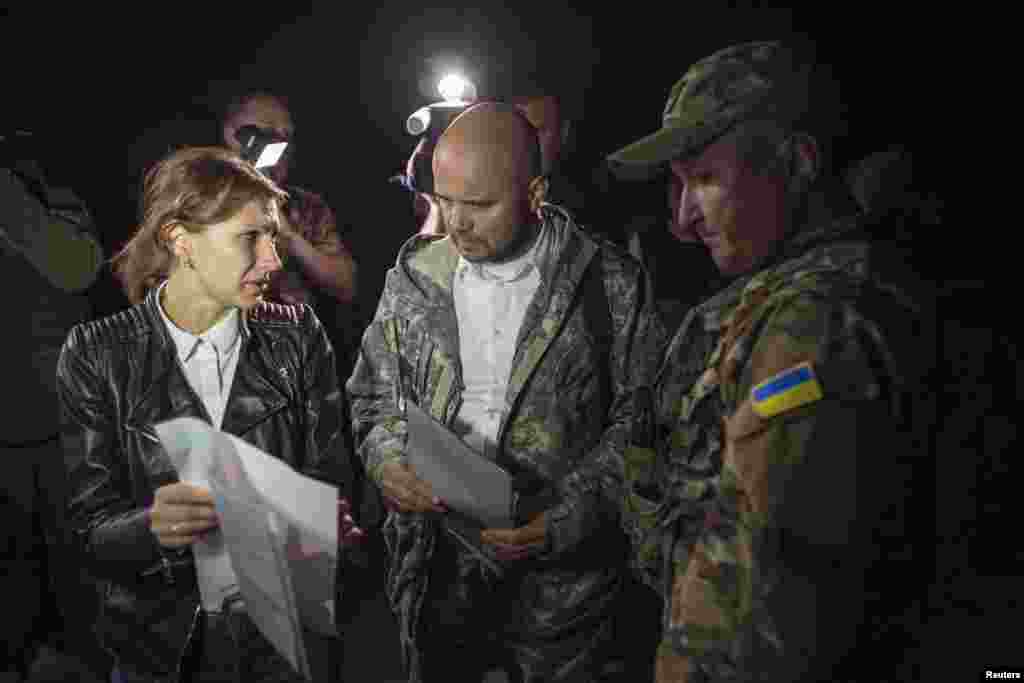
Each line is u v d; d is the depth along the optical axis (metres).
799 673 1.21
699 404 1.42
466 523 2.27
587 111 4.90
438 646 2.42
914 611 1.29
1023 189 2.81
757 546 1.23
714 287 3.29
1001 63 4.24
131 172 3.81
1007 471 1.27
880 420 1.20
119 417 1.98
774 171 1.38
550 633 2.33
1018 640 1.27
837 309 1.24
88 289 3.26
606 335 2.29
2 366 2.88
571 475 2.24
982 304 1.31
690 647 1.31
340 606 2.11
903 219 1.52
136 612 1.99
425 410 2.35
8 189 2.87
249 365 2.02
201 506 1.77
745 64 1.39
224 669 1.98
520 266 2.32
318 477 2.09
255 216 1.91
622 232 3.46
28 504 2.94
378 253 4.87
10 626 2.92
